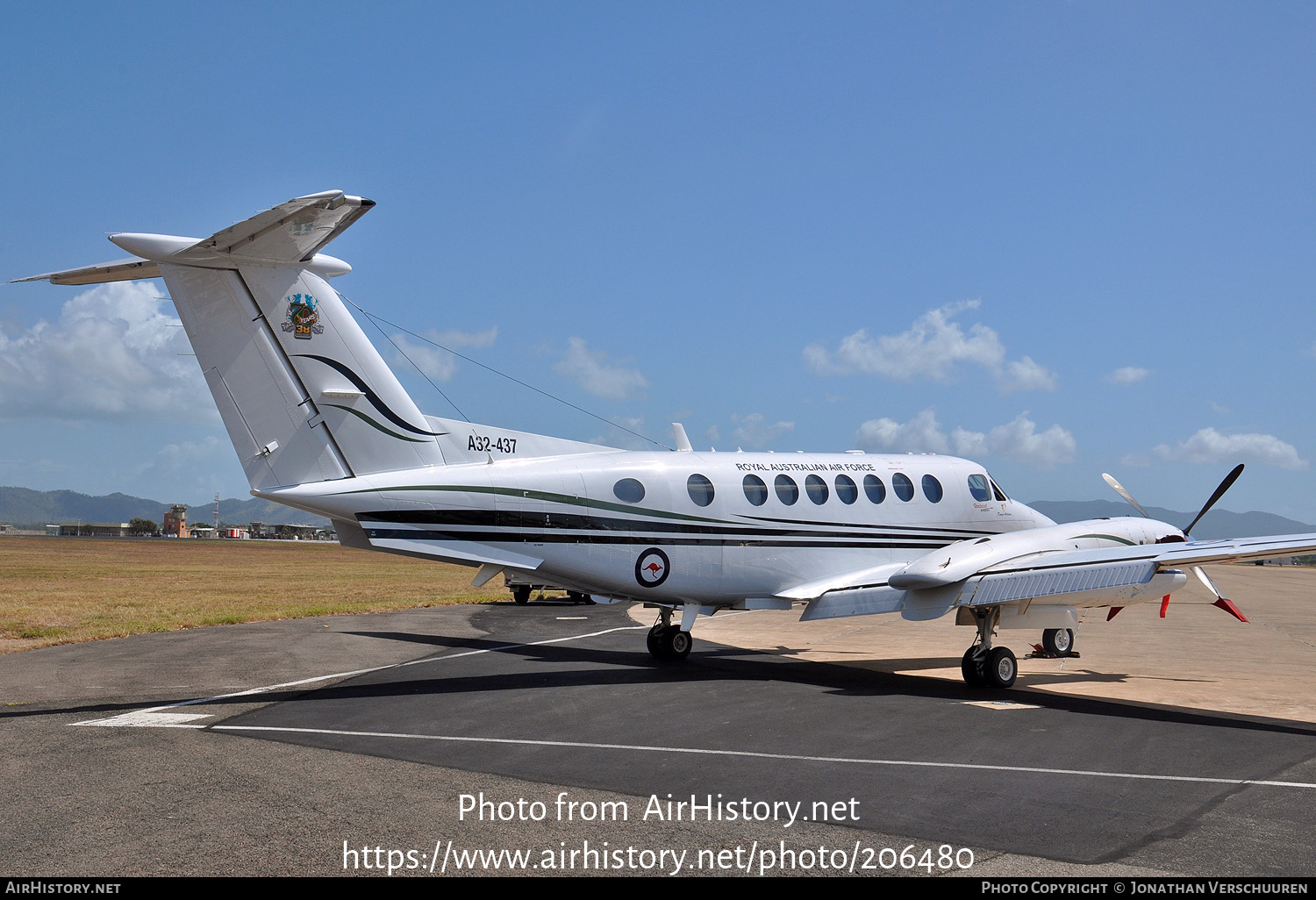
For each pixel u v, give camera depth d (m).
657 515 13.14
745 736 8.95
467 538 11.91
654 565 13.12
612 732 9.05
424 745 8.41
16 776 7.16
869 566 14.74
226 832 5.82
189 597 28.14
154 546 122.62
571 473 12.66
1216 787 7.09
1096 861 5.45
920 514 15.34
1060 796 6.79
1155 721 9.92
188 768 7.45
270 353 11.14
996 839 5.83
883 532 14.91
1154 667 14.69
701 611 14.03
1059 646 15.72
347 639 17.34
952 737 8.98
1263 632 20.84
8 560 61.91
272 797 6.60
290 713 9.95
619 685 12.22
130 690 11.45
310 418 11.31
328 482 11.34
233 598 27.88
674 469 13.49
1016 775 7.43
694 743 8.59
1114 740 8.86
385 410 11.74
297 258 10.98
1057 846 5.71
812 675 13.61
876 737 8.95
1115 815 6.33
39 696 10.96
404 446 11.86
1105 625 22.28
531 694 11.41
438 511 11.72
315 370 11.35
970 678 12.34
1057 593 11.62
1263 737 9.09
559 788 6.95
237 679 12.41
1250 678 13.45
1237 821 6.20
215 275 10.90
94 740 8.51
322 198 9.25
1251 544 11.89
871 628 21.16
